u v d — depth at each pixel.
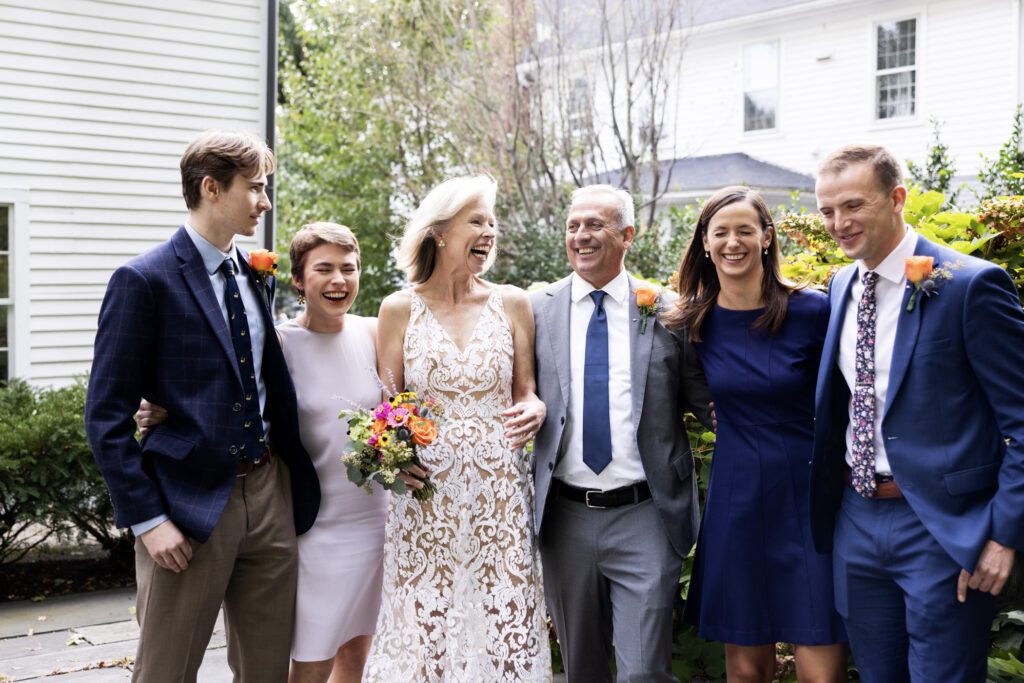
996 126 13.34
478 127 12.41
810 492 2.78
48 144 7.39
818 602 2.86
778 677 3.86
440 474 3.03
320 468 3.07
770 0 15.49
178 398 2.67
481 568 3.05
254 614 2.86
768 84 15.64
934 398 2.54
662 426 3.05
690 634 3.91
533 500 3.20
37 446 5.37
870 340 2.66
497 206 11.84
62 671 4.25
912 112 14.20
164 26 7.83
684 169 15.54
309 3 14.20
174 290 2.68
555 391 3.11
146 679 2.67
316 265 3.05
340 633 3.05
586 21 12.91
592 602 3.13
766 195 13.85
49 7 7.34
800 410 2.94
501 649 3.02
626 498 3.05
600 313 3.13
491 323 3.13
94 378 2.61
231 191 2.71
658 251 10.62
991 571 2.44
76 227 7.53
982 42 13.45
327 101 14.09
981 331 2.47
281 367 2.88
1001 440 2.53
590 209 3.05
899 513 2.62
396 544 3.08
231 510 2.75
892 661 2.70
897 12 14.20
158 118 7.85
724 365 2.98
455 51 12.79
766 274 2.98
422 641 3.01
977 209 3.63
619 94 13.94
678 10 12.98
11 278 7.25
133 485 2.58
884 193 2.59
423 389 3.08
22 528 5.64
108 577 5.84
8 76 7.20
